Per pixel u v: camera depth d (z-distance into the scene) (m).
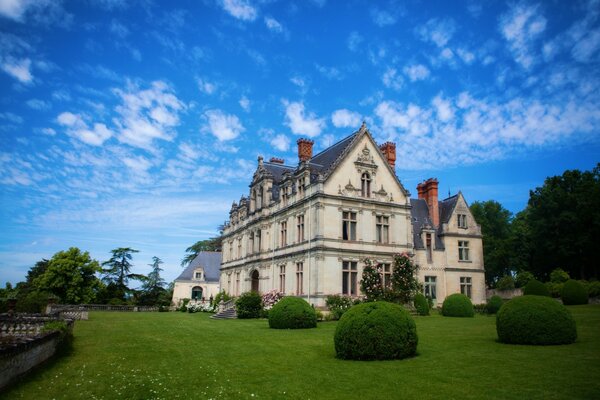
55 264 55.50
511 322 17.42
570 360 13.55
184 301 59.25
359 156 39.12
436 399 10.30
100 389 11.83
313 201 37.00
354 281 37.03
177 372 13.95
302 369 14.03
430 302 43.81
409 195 40.97
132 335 23.92
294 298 27.92
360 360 15.16
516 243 66.88
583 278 55.28
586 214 51.88
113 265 75.06
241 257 52.78
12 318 20.97
